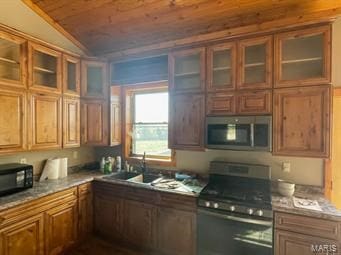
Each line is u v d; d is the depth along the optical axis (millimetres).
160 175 3279
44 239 2463
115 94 3586
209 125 2637
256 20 2477
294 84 2252
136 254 2791
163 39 3018
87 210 3070
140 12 2693
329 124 2129
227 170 2771
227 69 2627
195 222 2426
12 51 2504
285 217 2021
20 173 2469
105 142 3438
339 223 1842
